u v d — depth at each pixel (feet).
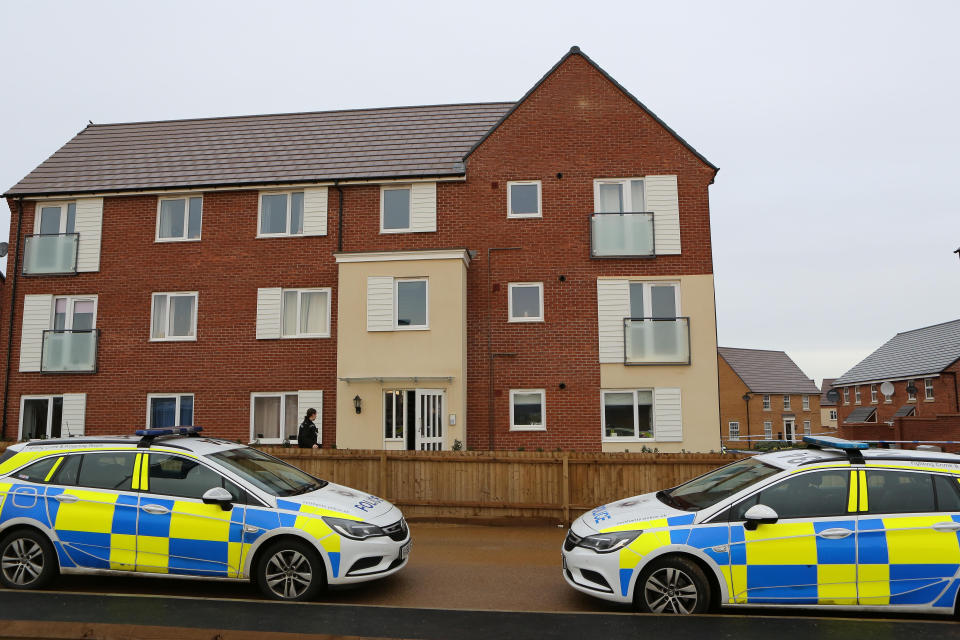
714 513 19.93
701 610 19.39
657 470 34.91
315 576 20.93
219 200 55.47
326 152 58.65
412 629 17.67
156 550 21.45
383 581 24.04
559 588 23.31
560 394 51.08
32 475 22.67
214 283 54.44
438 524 35.27
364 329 49.55
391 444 48.47
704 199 52.54
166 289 54.70
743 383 199.93
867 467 20.15
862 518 19.51
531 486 35.27
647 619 18.56
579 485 35.09
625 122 53.72
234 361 53.31
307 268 53.98
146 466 22.43
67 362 54.03
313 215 54.54
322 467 36.63
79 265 55.42
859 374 156.87
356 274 50.16
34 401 54.70
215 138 62.80
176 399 53.47
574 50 54.60
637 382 50.85
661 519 20.22
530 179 53.52
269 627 17.67
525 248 52.75
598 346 51.39
